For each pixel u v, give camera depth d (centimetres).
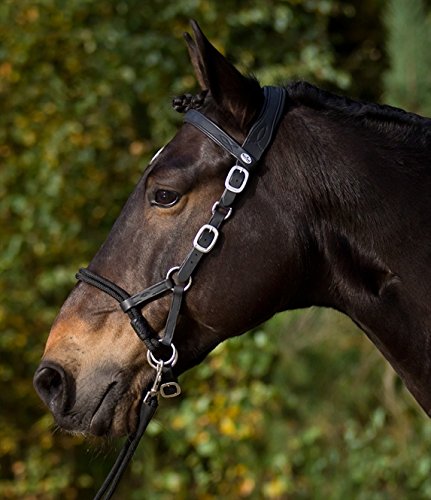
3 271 779
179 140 313
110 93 781
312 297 318
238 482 743
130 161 796
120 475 313
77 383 309
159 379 310
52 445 802
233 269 306
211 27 795
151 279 308
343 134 314
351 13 900
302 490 723
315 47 795
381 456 673
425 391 307
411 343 304
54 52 787
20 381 804
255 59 834
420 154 312
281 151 311
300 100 321
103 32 775
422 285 302
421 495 670
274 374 727
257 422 723
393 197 306
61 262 794
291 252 307
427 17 707
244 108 308
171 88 792
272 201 307
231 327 311
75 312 315
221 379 741
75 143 768
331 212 308
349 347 688
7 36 772
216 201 306
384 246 304
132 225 312
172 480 747
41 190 770
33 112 776
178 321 309
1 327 773
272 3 822
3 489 787
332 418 699
